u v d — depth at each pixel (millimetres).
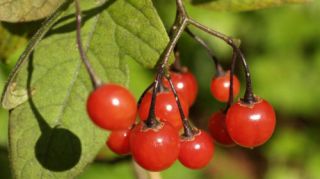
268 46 364
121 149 139
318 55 366
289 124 392
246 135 134
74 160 131
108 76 132
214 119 150
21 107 132
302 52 368
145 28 131
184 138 139
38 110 133
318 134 389
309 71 367
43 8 132
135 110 112
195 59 345
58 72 135
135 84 301
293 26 362
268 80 366
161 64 126
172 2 301
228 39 134
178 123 136
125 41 132
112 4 135
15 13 132
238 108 135
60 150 131
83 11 136
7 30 155
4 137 282
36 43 127
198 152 138
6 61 160
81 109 133
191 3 158
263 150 399
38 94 133
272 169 390
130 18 132
